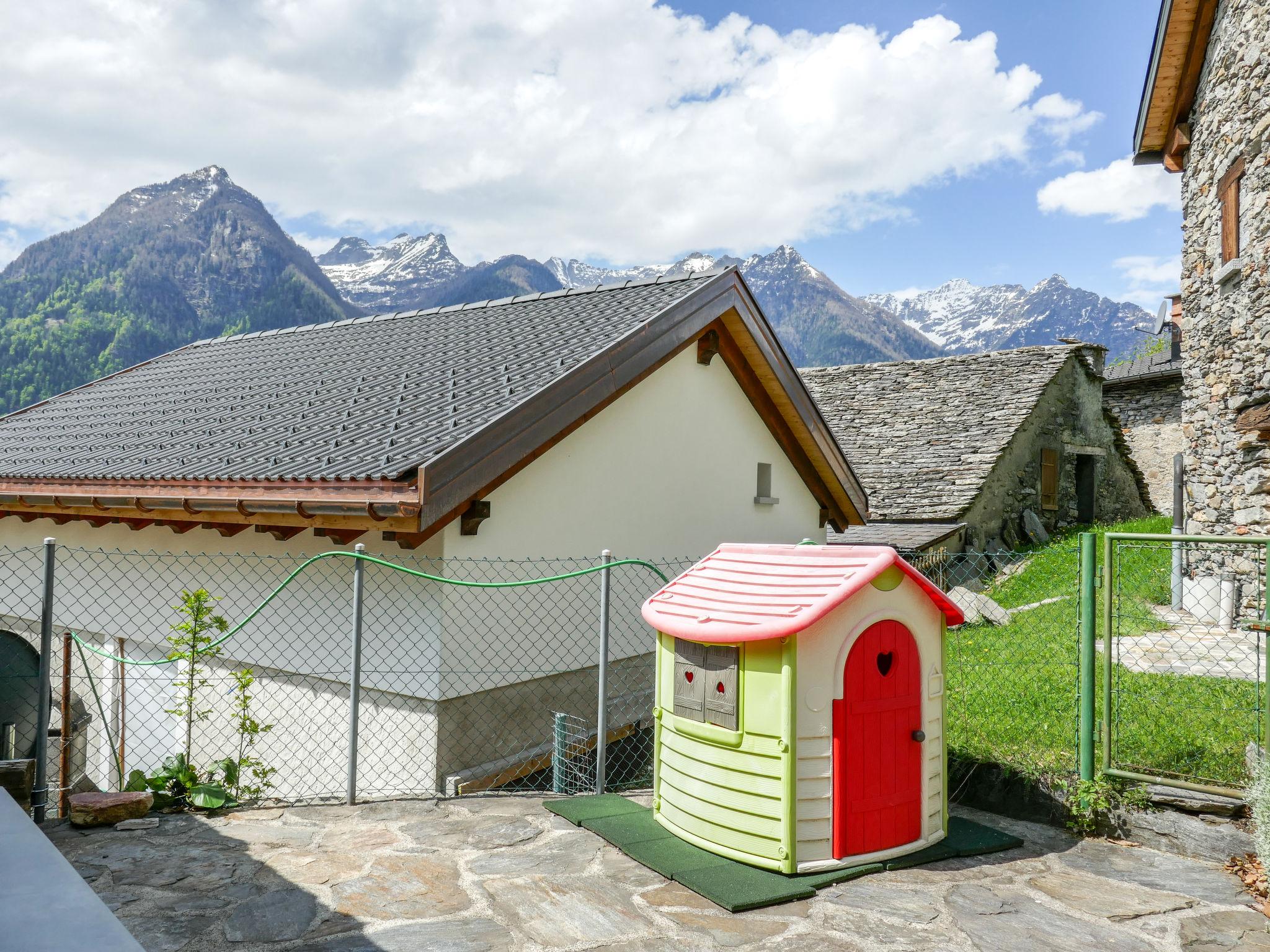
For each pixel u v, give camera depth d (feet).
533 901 14.75
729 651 16.48
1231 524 34.81
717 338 31.76
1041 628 33.42
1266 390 30.99
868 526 51.80
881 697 16.47
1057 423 62.49
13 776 17.71
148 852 16.70
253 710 26.40
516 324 34.40
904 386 67.41
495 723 23.98
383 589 23.54
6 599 34.78
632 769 27.50
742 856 16.12
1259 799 14.85
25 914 6.29
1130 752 18.99
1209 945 13.34
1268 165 30.68
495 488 22.61
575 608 26.48
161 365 47.73
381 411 26.53
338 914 14.15
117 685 30.55
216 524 25.57
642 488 29.32
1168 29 37.22
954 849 16.83
